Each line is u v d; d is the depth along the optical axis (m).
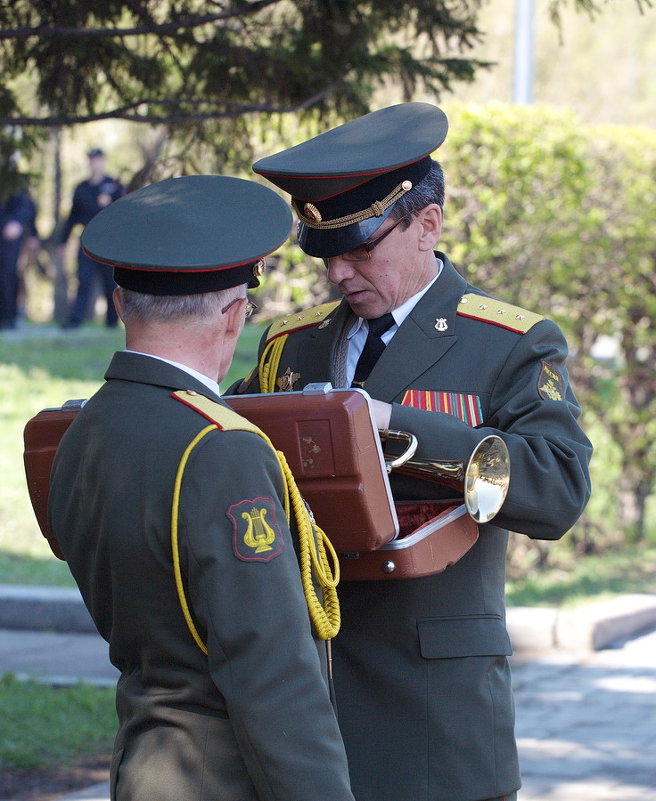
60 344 51.50
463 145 24.50
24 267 69.25
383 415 8.72
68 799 15.41
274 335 10.51
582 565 28.80
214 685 7.12
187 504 6.95
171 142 17.94
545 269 25.72
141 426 7.26
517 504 8.68
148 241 7.46
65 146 69.94
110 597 7.55
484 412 9.34
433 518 8.88
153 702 7.30
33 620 23.97
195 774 7.12
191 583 6.96
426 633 9.18
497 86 52.03
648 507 35.06
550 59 72.50
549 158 25.17
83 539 7.54
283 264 24.06
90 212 55.47
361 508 8.01
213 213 7.65
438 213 9.47
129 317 7.57
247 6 15.22
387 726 9.16
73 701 19.05
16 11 16.05
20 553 27.66
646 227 27.61
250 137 17.69
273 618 6.86
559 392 9.26
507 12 54.88
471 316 9.56
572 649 22.95
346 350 9.88
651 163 27.77
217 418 7.18
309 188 9.06
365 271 9.33
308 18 15.95
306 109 16.94
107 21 16.53
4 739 17.19
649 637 23.91
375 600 9.26
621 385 29.97
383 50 16.55
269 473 7.21
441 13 15.99
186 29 16.14
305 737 6.82
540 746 17.88
